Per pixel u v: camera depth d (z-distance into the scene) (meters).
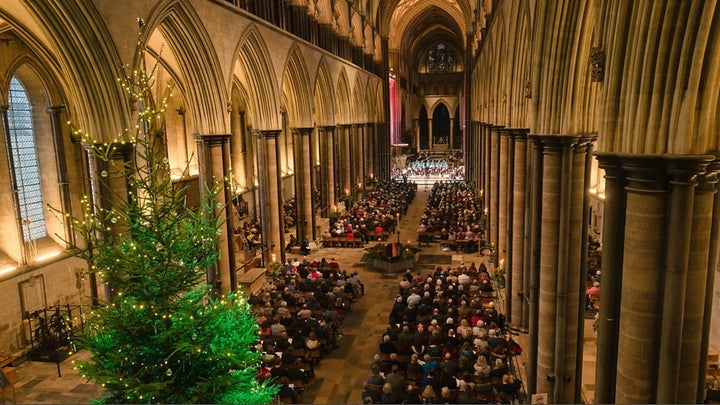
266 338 16.86
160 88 26.88
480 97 44.81
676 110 6.45
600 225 25.16
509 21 20.81
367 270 27.72
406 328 16.14
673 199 6.70
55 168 19.31
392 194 46.62
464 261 28.94
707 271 7.01
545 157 12.75
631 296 7.21
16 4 15.45
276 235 27.11
